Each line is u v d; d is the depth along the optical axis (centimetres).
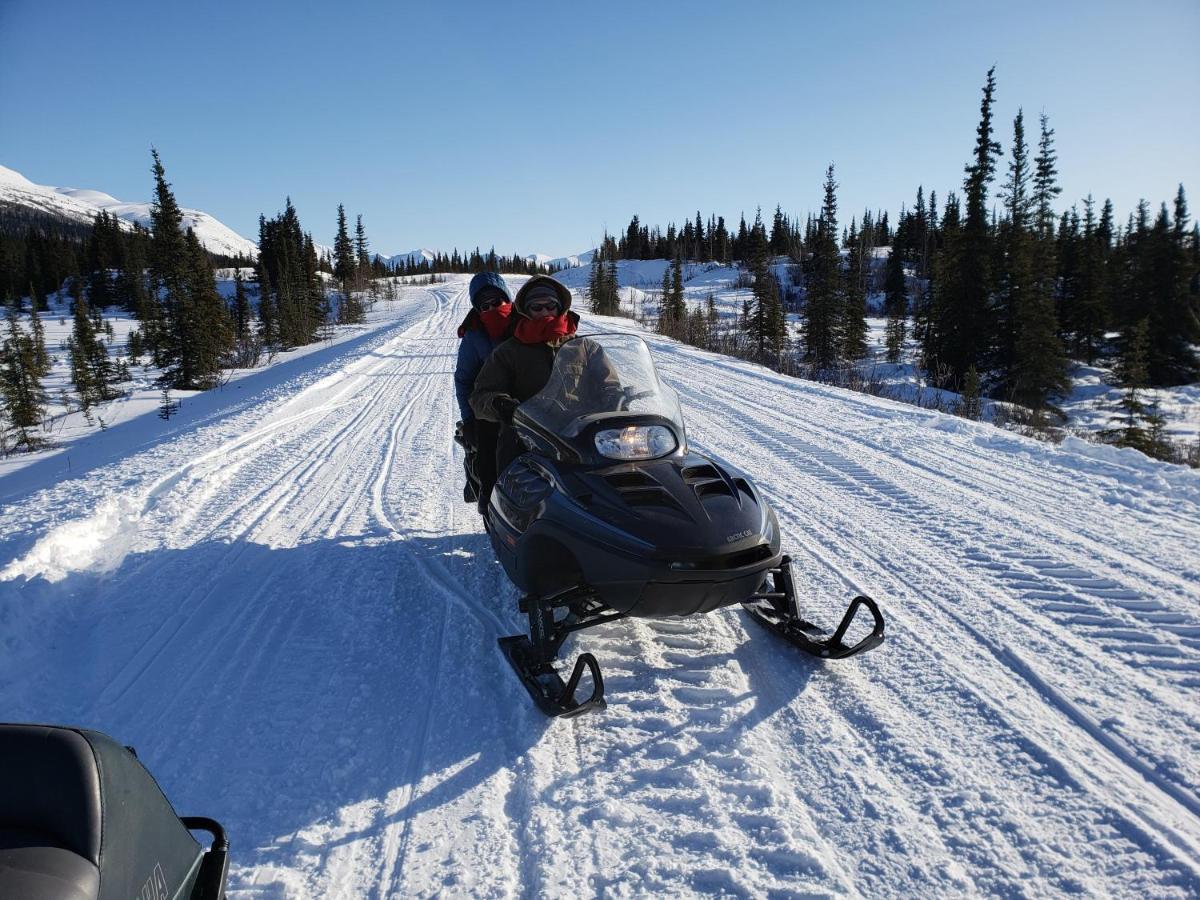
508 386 454
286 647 392
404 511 643
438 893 223
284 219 7556
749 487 363
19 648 381
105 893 130
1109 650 354
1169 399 3456
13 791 136
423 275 12888
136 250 7719
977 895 213
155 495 711
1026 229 3681
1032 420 1800
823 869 226
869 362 4200
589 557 326
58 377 3281
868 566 479
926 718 306
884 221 11800
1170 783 258
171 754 297
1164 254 4238
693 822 250
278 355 3175
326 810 263
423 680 354
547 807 261
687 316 4116
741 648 377
